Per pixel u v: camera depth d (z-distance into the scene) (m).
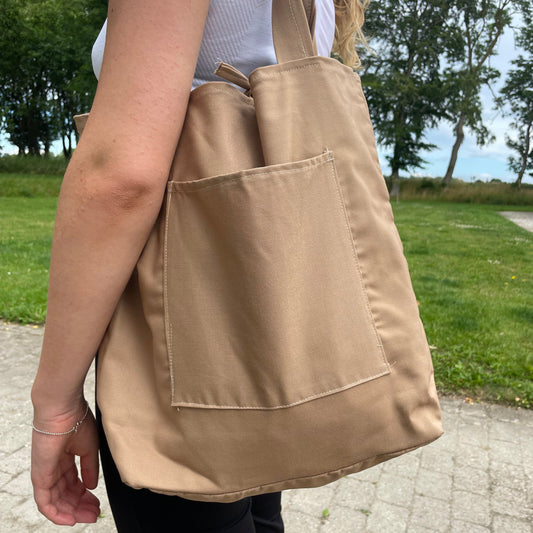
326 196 0.74
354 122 0.79
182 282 0.71
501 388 3.69
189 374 0.72
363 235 0.77
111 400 0.74
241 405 0.71
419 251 10.51
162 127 0.62
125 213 0.62
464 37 36.69
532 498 2.58
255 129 0.77
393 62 37.31
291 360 0.70
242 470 0.73
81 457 0.85
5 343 4.23
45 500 0.82
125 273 0.66
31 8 35.09
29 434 2.91
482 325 5.04
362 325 0.75
